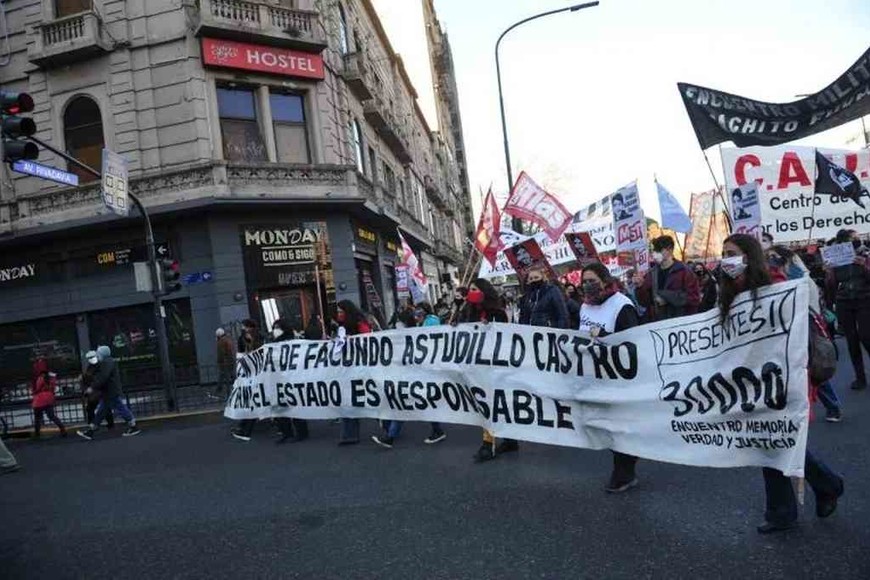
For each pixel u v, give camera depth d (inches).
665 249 283.3
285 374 327.6
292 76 775.7
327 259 762.2
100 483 285.9
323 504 216.5
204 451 340.2
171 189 703.1
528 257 330.0
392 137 1157.7
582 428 213.8
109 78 721.0
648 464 225.6
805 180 499.8
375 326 430.6
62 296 740.7
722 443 173.0
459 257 2338.8
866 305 301.1
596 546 160.2
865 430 240.4
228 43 725.3
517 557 158.1
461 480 229.0
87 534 208.7
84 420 505.4
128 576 169.5
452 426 333.1
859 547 146.4
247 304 713.0
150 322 724.7
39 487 291.0
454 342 263.3
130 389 531.2
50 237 731.4
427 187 1721.2
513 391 236.7
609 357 203.5
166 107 712.4
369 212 855.1
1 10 748.6
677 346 185.6
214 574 165.8
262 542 185.6
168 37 710.5
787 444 155.3
